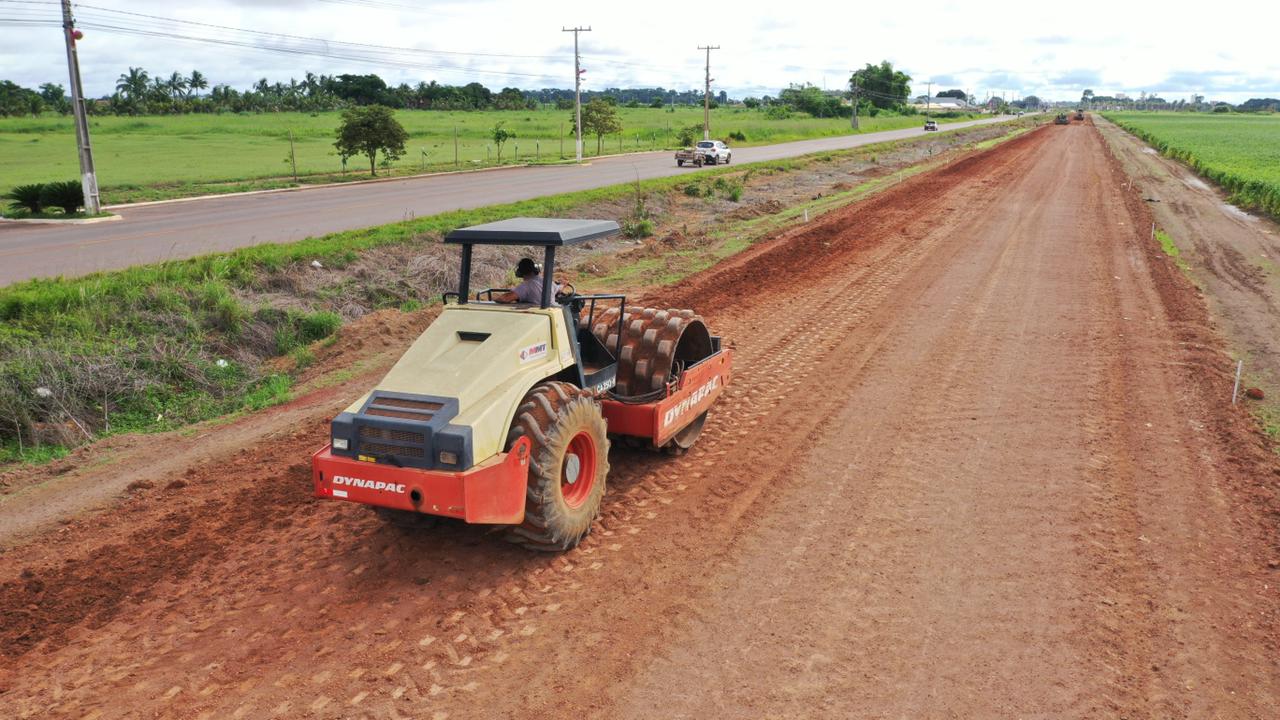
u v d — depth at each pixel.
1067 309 13.33
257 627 5.12
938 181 35.66
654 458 7.78
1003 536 6.16
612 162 53.84
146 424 9.15
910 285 15.43
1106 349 11.08
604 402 7.00
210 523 6.55
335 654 4.82
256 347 11.59
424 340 5.92
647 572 5.72
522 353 5.79
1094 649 4.81
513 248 17.89
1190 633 4.96
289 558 5.98
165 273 13.03
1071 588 5.45
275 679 4.61
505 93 161.25
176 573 5.79
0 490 7.30
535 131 84.88
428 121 101.19
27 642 5.01
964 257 18.14
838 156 51.69
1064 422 8.48
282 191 34.34
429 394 5.38
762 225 23.89
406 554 6.01
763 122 113.94
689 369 7.60
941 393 9.45
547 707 4.34
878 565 5.76
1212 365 10.34
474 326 5.99
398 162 50.75
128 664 4.78
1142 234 20.89
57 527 6.54
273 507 6.81
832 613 5.18
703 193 31.39
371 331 12.15
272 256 14.73
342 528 6.42
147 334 10.97
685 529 6.34
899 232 21.83
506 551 6.04
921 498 6.81
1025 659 4.72
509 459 5.33
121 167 45.91
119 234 21.56
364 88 146.38
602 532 6.32
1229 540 6.07
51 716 4.32
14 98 113.25
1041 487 6.99
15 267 16.42
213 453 8.04
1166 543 6.03
